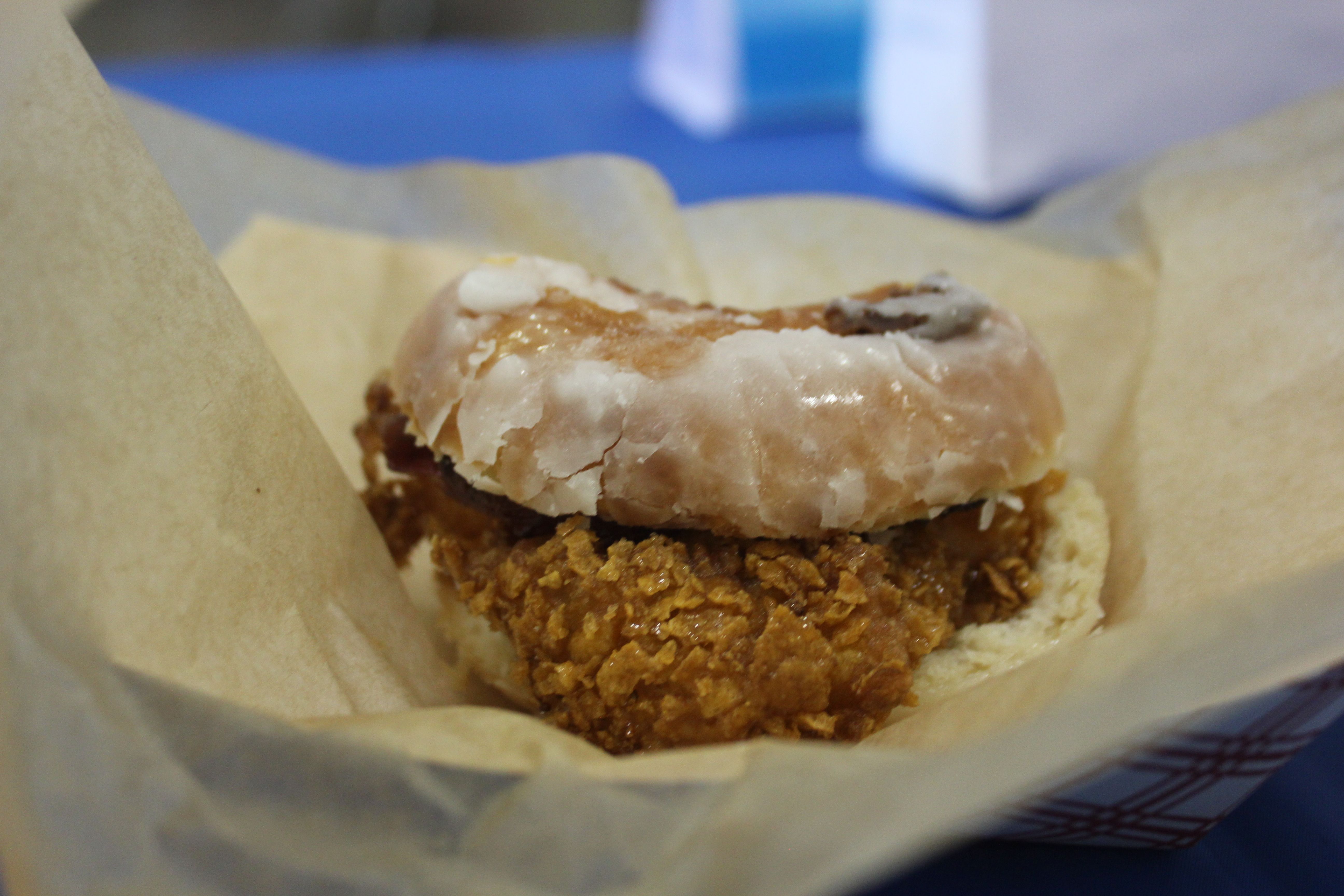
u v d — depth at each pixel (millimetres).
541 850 112
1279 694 118
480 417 151
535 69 543
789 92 433
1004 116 324
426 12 723
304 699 138
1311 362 174
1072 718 104
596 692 145
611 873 111
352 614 151
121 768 113
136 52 604
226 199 218
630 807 111
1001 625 167
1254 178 198
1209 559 165
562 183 225
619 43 634
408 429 164
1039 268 216
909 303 159
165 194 140
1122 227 216
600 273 223
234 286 202
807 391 148
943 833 107
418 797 114
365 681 147
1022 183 334
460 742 118
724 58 421
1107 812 128
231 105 458
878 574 150
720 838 105
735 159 396
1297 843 141
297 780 115
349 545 155
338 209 228
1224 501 169
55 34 134
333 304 212
